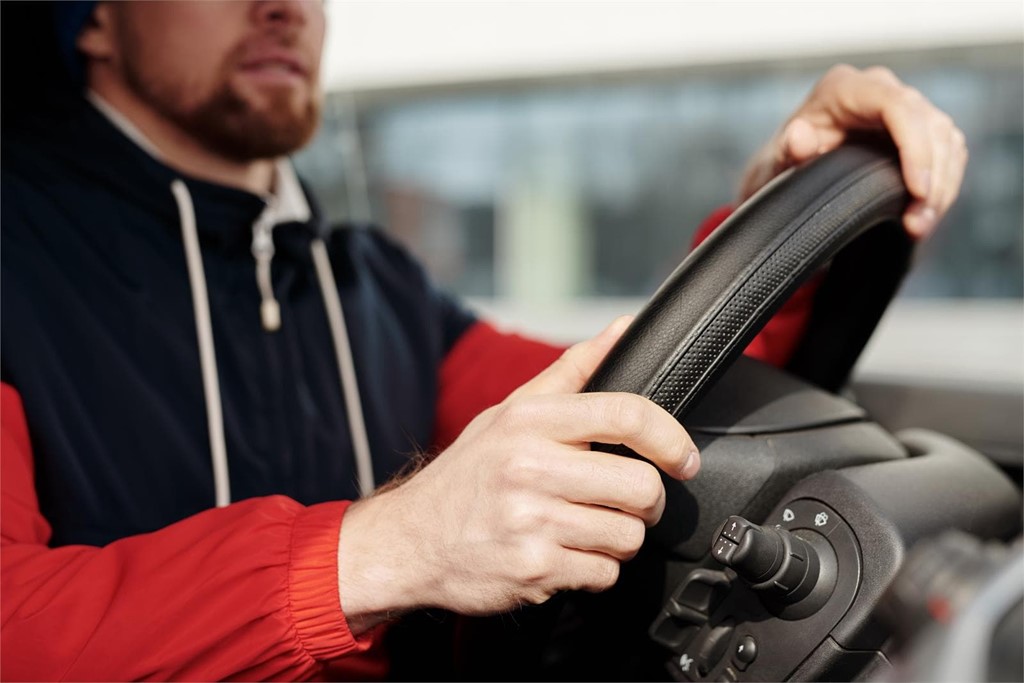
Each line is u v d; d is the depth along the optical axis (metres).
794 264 0.54
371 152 2.46
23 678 0.57
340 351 1.08
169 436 0.91
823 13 2.13
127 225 0.97
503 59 2.43
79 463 0.85
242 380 0.98
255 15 1.00
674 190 2.82
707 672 0.56
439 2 2.28
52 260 0.91
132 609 0.58
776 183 0.60
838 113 0.75
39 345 0.85
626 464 0.50
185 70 1.00
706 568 0.59
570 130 2.73
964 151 0.72
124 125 1.03
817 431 0.62
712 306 0.52
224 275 1.02
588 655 0.77
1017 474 1.15
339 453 1.03
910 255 0.75
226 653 0.57
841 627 0.51
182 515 0.90
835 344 0.83
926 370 1.33
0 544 0.67
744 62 2.31
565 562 0.51
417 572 0.55
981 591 0.27
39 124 0.98
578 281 2.96
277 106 1.03
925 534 0.53
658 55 2.37
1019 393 1.18
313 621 0.57
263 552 0.58
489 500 0.51
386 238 1.31
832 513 0.55
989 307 2.10
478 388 1.19
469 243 2.88
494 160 2.80
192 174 1.08
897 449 0.65
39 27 0.98
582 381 0.56
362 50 2.27
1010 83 2.11
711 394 0.62
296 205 1.15
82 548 0.66
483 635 0.59
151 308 0.95
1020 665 0.25
